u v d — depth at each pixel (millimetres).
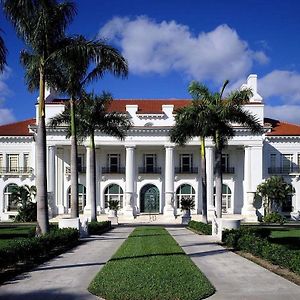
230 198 58156
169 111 56094
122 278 11180
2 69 17531
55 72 25141
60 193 57625
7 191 57062
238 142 55562
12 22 21750
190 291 9750
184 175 57688
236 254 17484
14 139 57656
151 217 54000
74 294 9914
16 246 14242
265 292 10156
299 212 56438
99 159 58344
